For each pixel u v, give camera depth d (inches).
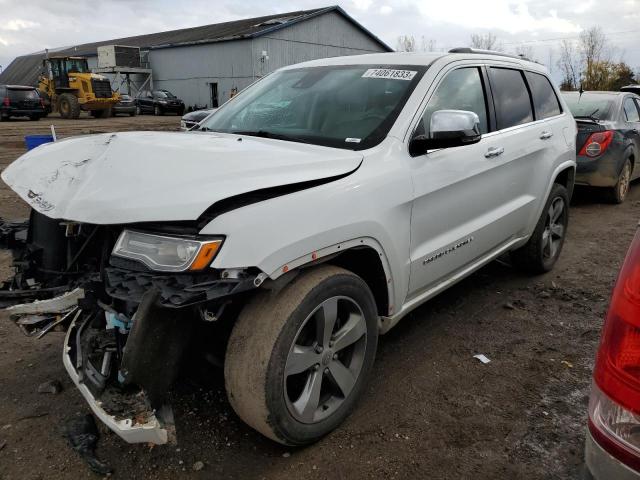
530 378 127.4
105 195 90.2
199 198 85.4
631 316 57.7
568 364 134.1
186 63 1670.8
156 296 80.6
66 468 96.3
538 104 181.0
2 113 1064.2
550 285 187.6
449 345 142.8
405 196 113.3
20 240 122.5
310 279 95.0
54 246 109.7
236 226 84.4
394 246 111.5
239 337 92.0
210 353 102.3
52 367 128.7
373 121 122.3
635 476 55.6
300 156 103.6
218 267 82.2
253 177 91.9
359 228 101.5
